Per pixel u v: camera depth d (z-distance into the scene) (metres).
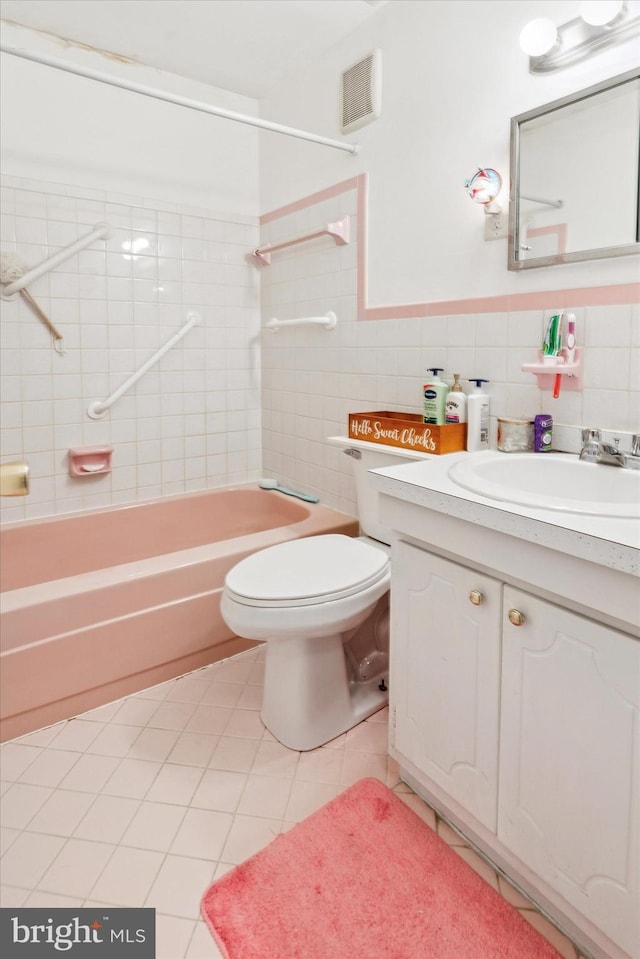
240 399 2.76
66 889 1.18
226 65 2.30
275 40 2.12
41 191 2.12
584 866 0.98
